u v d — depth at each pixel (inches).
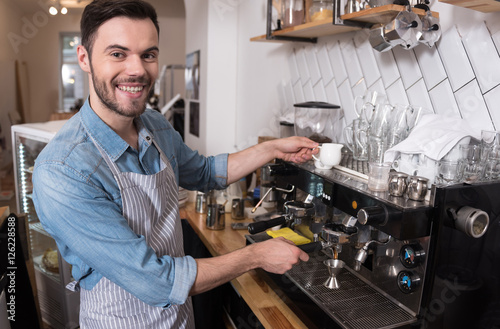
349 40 71.2
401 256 41.1
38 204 38.4
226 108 122.4
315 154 59.1
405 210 37.7
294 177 58.0
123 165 42.4
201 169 57.9
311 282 48.5
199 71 130.0
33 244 102.7
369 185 44.8
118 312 43.5
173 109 183.9
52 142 39.9
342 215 51.4
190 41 146.4
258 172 91.0
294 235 59.2
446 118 50.1
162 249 45.5
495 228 41.5
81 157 38.6
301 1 73.4
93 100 41.7
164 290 37.8
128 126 43.9
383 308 42.9
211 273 39.5
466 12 50.9
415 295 41.0
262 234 62.4
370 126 56.7
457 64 52.1
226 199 84.4
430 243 39.0
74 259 43.5
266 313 49.0
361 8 57.0
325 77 78.6
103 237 37.1
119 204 41.4
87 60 39.8
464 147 43.8
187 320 49.6
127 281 37.6
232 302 64.1
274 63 97.9
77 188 37.4
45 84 363.9
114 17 36.2
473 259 40.8
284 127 82.2
